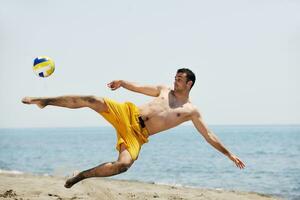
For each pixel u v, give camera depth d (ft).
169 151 142.00
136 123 21.65
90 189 35.24
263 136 317.01
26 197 30.76
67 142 258.98
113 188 37.81
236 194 37.91
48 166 87.40
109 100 21.53
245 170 73.82
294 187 50.93
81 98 20.97
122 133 21.35
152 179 62.39
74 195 32.37
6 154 132.16
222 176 65.82
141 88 23.47
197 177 65.10
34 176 46.21
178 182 58.80
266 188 51.08
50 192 33.32
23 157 116.57
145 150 151.74
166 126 22.18
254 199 35.78
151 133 22.20
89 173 19.83
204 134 22.66
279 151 128.77
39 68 22.12
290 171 70.03
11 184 37.45
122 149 21.07
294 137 277.85
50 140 309.83
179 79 22.65
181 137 349.20
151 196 34.30
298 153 116.67
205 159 101.19
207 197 35.01
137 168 80.38
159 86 23.53
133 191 36.70
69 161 101.71
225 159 99.91
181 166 83.76
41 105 20.56
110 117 21.44
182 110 22.38
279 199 38.11
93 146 193.26
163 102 22.56
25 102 20.34
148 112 22.13
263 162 89.81
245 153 122.62
